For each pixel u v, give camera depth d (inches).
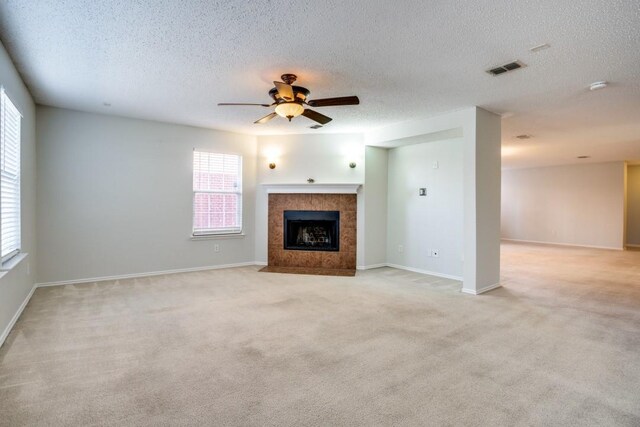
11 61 124.9
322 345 113.7
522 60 120.9
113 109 188.5
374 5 88.7
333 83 144.8
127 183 206.8
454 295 176.6
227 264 245.1
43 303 155.4
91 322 132.3
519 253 335.9
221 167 242.1
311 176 248.5
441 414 76.9
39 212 182.9
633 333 126.5
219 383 89.3
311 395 84.0
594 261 289.1
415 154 239.1
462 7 89.0
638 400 83.4
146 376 92.4
